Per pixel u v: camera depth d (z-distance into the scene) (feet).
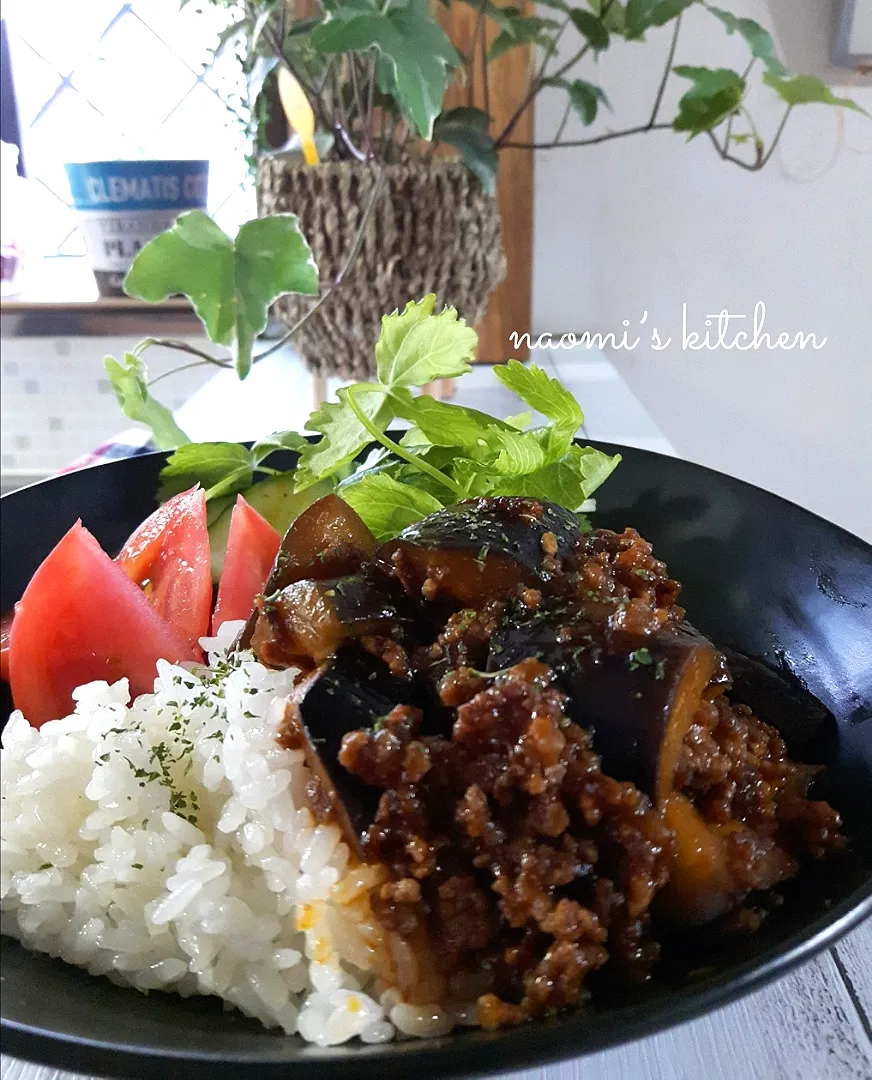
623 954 0.53
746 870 0.56
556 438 0.88
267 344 2.13
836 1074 0.51
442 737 0.58
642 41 1.46
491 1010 0.51
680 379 1.76
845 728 0.66
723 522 0.86
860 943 0.58
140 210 2.00
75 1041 0.44
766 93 1.52
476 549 0.62
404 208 1.27
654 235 1.72
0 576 0.91
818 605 0.75
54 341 2.18
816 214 1.54
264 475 1.10
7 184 2.21
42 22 2.20
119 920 0.61
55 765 0.66
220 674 0.72
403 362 0.89
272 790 0.62
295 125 1.35
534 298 1.87
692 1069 0.51
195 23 2.10
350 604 0.63
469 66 1.44
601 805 0.54
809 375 1.59
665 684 0.54
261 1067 0.42
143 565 0.94
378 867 0.57
